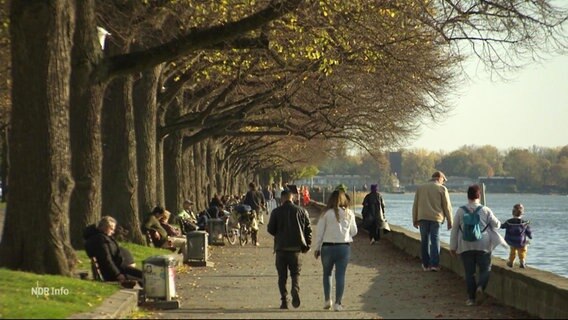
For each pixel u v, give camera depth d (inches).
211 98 2896.2
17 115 1060.5
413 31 1834.4
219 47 1654.8
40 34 1050.1
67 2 1069.8
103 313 839.1
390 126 3095.5
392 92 2429.9
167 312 994.7
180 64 2046.0
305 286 1310.3
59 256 1065.5
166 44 1245.7
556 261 2364.7
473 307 1033.5
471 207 1055.0
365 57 1847.9
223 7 1637.6
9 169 1074.1
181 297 1168.2
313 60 1940.2
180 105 2358.5
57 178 1067.3
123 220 1654.8
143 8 1542.8
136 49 1660.9
